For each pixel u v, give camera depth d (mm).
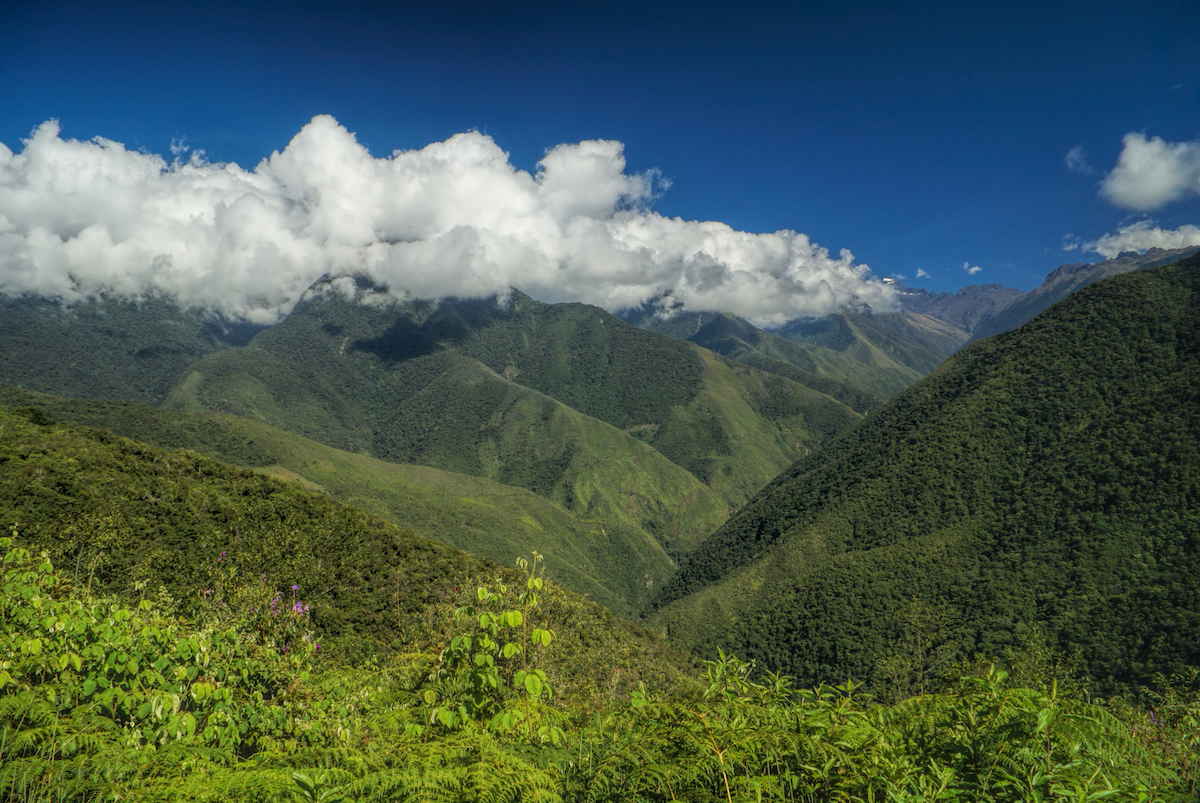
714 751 3736
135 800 3816
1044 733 3590
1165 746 4273
